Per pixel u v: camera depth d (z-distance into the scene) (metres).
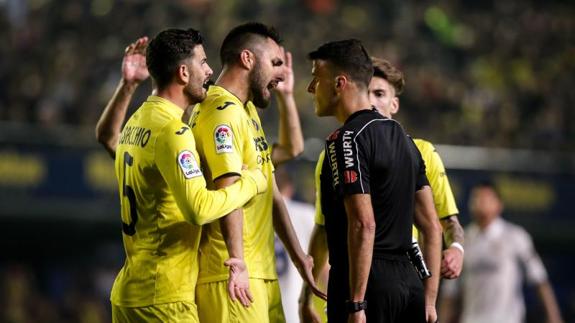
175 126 18.17
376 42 79.12
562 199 63.28
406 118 71.00
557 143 71.00
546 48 85.19
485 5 89.06
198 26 74.44
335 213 18.75
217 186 18.53
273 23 76.75
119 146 19.28
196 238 18.70
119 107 21.89
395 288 18.45
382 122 18.75
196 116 19.25
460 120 72.44
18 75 65.12
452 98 73.94
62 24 72.12
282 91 23.19
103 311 61.62
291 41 74.88
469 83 78.50
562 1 91.31
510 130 71.56
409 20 83.50
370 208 18.08
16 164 54.53
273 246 19.95
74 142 55.66
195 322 18.55
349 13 81.31
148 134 18.41
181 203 17.83
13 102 61.94
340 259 18.72
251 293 19.11
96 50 70.38
